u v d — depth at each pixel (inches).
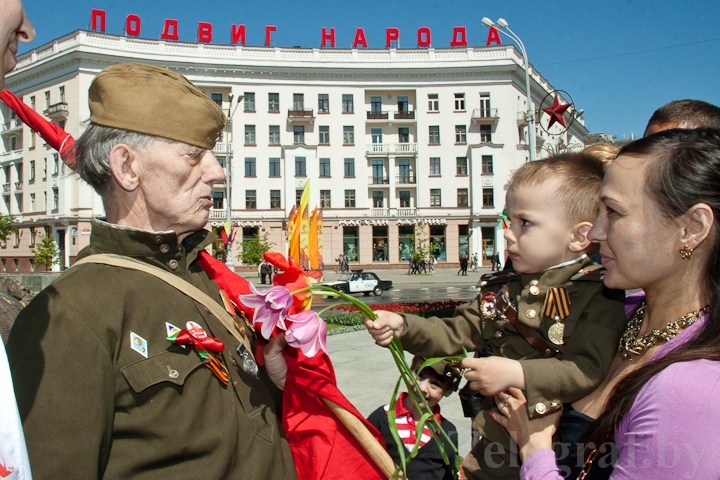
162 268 59.8
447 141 1610.5
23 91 1588.3
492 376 56.5
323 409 66.0
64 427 44.2
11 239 1689.2
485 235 1610.5
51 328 47.1
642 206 48.3
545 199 62.4
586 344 58.2
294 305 58.3
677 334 49.4
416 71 1595.7
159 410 50.4
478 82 1600.6
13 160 1670.8
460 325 73.4
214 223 1539.1
